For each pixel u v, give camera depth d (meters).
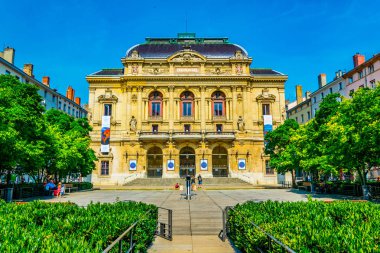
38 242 6.52
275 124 71.50
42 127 34.94
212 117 70.81
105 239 8.65
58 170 45.44
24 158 32.78
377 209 12.21
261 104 72.31
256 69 76.44
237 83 71.38
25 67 68.31
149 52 74.25
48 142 36.41
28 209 12.32
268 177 69.62
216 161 71.19
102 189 54.94
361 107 28.58
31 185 38.75
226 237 15.05
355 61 66.38
